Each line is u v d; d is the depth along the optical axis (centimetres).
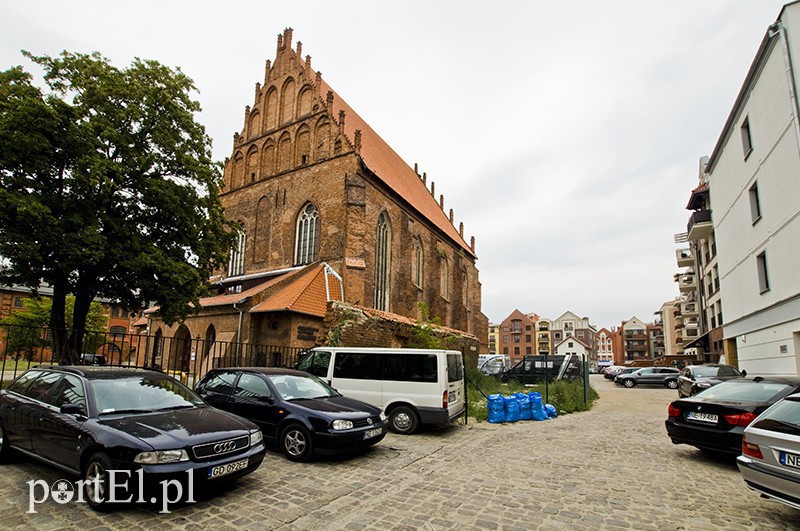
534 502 589
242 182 3322
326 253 2675
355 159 2691
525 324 11950
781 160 1574
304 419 791
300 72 3161
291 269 2770
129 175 1741
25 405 661
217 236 2100
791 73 1469
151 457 516
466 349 2900
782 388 800
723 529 505
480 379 2045
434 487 654
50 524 484
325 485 656
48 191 1563
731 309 2222
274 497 596
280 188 3041
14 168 1493
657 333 12600
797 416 521
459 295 4125
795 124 1452
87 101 1675
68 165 1600
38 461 637
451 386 1134
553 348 12225
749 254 1930
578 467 776
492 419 1292
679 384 2138
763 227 1759
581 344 10694
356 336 1738
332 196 2736
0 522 483
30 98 1459
